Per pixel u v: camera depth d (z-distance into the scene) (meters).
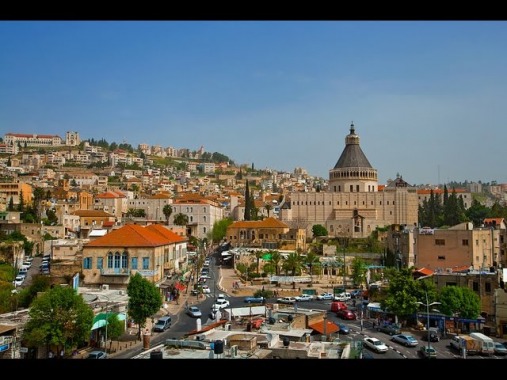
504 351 81.19
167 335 92.44
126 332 94.12
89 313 76.00
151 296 91.00
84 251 125.38
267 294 136.50
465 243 146.75
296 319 73.62
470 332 99.19
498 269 112.06
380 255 197.12
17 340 72.06
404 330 101.81
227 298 136.75
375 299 125.06
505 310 99.12
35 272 151.12
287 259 177.62
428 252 150.00
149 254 124.94
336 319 110.69
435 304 101.94
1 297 97.12
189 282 154.75
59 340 71.94
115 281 123.44
